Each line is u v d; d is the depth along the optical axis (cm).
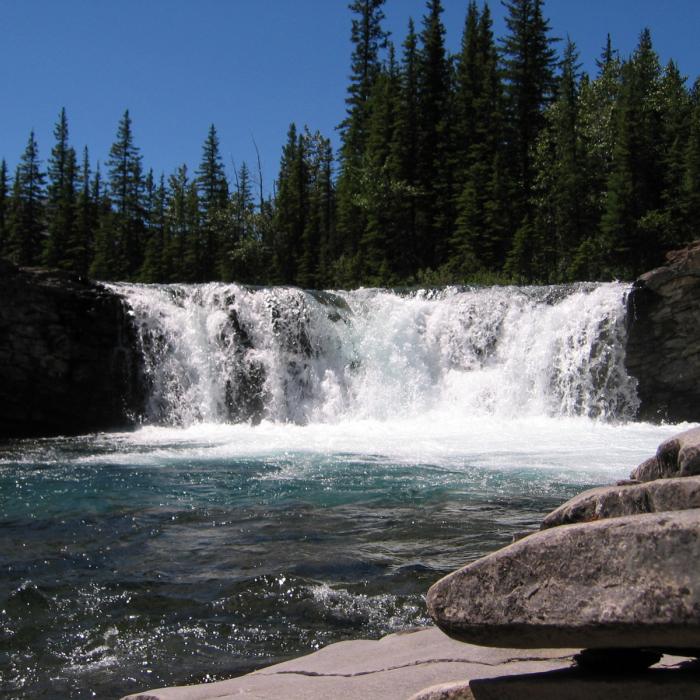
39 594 757
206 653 629
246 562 860
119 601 742
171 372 2342
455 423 2230
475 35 5781
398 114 5078
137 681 579
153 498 1198
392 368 2441
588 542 307
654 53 5275
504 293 2511
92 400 2297
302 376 2403
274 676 522
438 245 5025
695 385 2392
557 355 2392
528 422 2234
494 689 344
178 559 876
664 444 382
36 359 2222
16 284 2202
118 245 7262
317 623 687
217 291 2423
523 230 4316
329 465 1487
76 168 7588
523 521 1036
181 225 7294
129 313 2341
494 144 4991
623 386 2384
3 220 7906
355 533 983
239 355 2370
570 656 491
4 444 1944
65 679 583
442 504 1141
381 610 714
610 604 297
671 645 295
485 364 2452
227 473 1409
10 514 1096
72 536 977
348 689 471
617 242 3988
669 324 2391
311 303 2458
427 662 518
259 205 7350
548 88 5284
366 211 5172
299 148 6500
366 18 6294
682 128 4428
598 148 4669
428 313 2506
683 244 3891
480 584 329
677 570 287
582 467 1445
